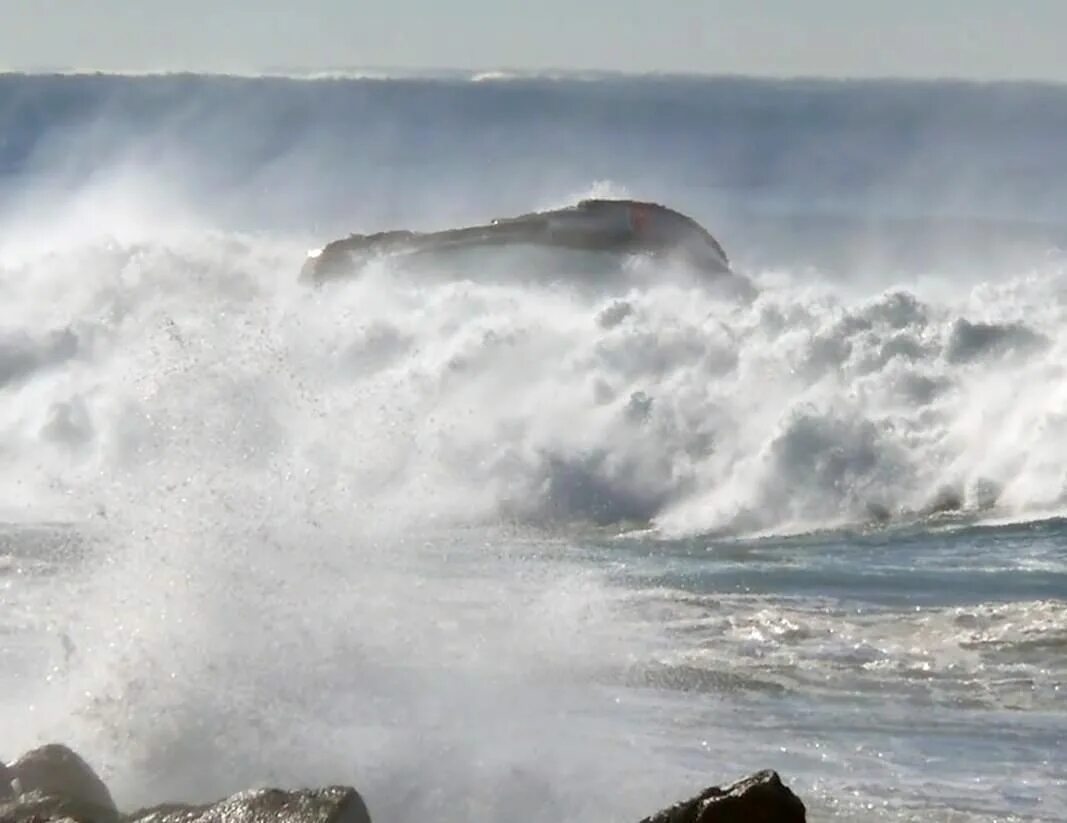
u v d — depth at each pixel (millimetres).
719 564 50344
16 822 29641
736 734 36688
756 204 182250
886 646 41906
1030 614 44125
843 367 64375
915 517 56438
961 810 33062
